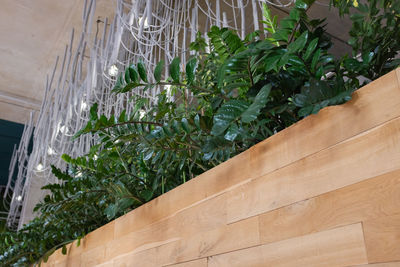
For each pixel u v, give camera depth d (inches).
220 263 36.9
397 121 25.0
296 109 37.7
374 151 26.0
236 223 36.4
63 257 74.4
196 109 58.6
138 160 63.6
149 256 49.1
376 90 26.9
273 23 54.4
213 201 40.5
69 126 136.3
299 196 30.6
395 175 24.3
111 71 106.3
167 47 85.3
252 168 36.4
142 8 103.9
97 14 179.8
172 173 60.0
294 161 32.0
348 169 27.4
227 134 35.5
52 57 216.8
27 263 83.2
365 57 38.0
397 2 36.1
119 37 103.5
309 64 37.7
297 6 37.8
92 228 76.7
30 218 217.9
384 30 38.4
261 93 33.9
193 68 44.2
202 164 54.1
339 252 26.3
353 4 38.7
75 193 68.6
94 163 72.1
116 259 56.5
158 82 44.4
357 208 26.0
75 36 199.6
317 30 39.3
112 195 65.3
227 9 146.0
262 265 32.1
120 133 54.6
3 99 257.0
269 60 34.9
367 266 24.4
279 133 34.2
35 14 189.2
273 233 32.0
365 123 27.0
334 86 30.8
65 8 184.7
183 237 43.6
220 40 43.5
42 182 226.7
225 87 42.6
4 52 215.0
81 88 127.5
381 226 24.2
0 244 87.0
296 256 29.4
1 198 276.8
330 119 29.7
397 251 23.0
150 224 50.8
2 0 181.9
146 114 59.6
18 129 306.3
